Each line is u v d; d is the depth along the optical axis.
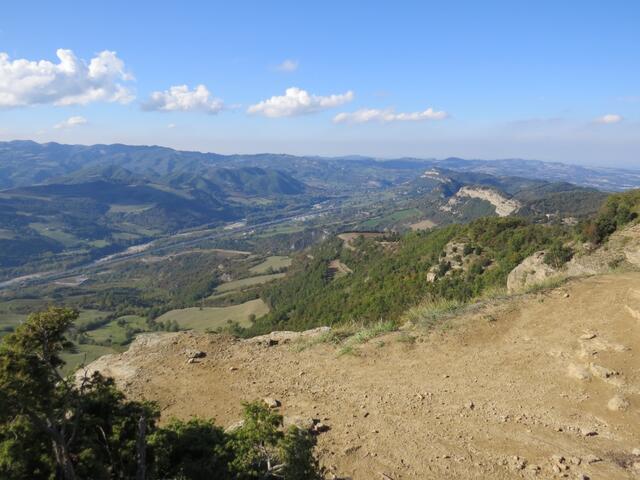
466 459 7.16
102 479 5.96
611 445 7.16
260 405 6.87
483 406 8.62
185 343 13.88
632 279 12.67
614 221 26.55
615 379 8.70
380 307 50.53
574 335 10.50
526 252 41.25
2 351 5.29
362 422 8.53
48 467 5.64
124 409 6.97
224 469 6.35
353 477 6.96
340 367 11.12
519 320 11.80
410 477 6.86
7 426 5.67
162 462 6.53
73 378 6.75
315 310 67.38
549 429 7.73
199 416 9.58
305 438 6.44
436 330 12.12
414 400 9.12
